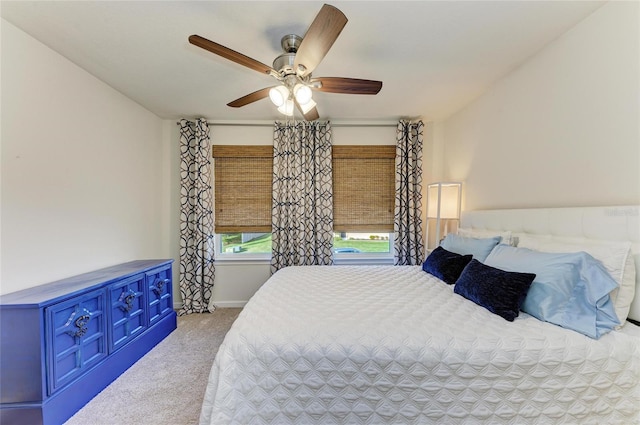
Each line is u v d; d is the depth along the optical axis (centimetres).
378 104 280
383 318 132
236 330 125
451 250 233
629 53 133
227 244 344
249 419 108
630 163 134
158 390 175
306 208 323
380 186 336
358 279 211
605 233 135
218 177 331
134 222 272
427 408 107
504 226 212
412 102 276
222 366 113
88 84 215
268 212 333
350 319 131
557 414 105
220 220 333
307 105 183
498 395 106
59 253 189
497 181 235
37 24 160
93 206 220
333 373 110
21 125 166
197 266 314
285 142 320
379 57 195
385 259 342
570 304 124
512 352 107
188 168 319
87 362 166
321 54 138
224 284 332
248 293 334
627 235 126
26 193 168
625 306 121
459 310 143
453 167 309
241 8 148
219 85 238
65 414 149
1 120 156
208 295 319
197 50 187
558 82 173
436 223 303
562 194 172
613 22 140
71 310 157
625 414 104
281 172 325
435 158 335
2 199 156
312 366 111
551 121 179
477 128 263
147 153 294
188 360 212
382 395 108
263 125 329
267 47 183
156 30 166
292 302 156
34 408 137
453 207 292
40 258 176
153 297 238
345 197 335
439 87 243
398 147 322
